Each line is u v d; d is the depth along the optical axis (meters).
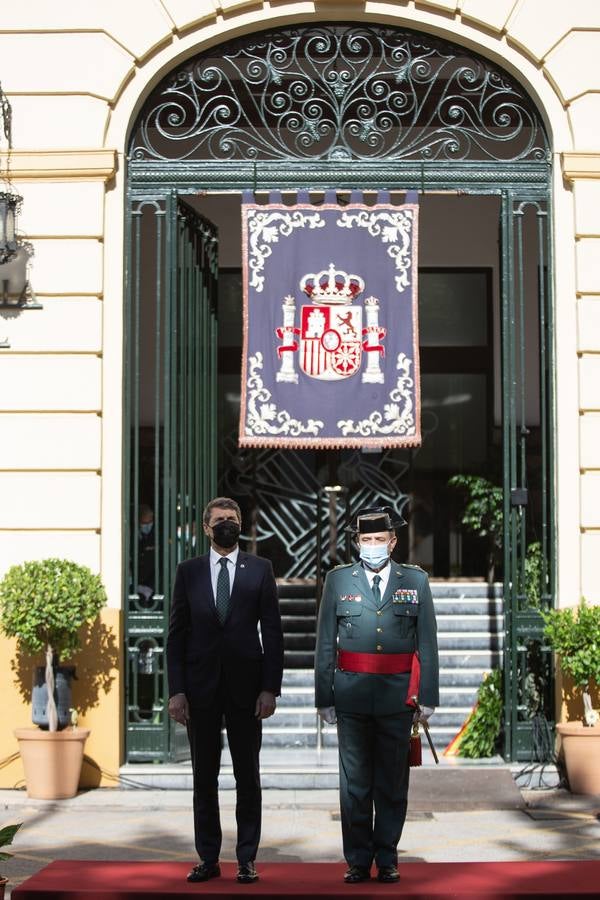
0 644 10.37
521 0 10.93
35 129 10.73
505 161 10.98
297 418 10.53
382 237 10.68
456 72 11.20
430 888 6.63
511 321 10.90
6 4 10.80
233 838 8.73
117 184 10.82
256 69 11.12
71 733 9.93
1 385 10.55
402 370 10.57
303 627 12.86
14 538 10.46
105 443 10.65
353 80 11.09
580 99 10.89
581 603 10.32
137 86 10.88
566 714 10.50
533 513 14.38
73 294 10.62
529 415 15.35
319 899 6.46
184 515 10.87
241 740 6.93
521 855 8.20
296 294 10.62
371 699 6.95
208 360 11.49
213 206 15.61
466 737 10.97
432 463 15.60
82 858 8.16
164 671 10.64
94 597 9.95
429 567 15.47
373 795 7.01
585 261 10.77
